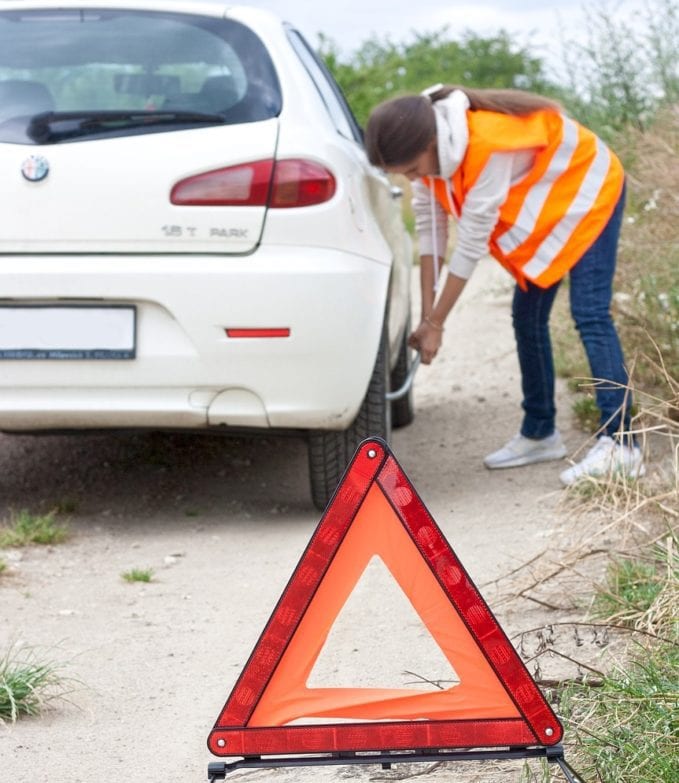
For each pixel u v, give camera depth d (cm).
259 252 429
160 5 479
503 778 255
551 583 379
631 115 809
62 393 437
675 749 242
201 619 377
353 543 228
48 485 560
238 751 227
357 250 445
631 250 653
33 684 306
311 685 315
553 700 281
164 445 625
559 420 623
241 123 439
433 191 505
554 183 497
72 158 430
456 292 496
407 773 262
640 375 595
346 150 475
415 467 582
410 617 367
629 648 308
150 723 297
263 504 529
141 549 462
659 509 407
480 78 2750
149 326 430
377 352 461
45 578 423
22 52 462
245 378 431
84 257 429
